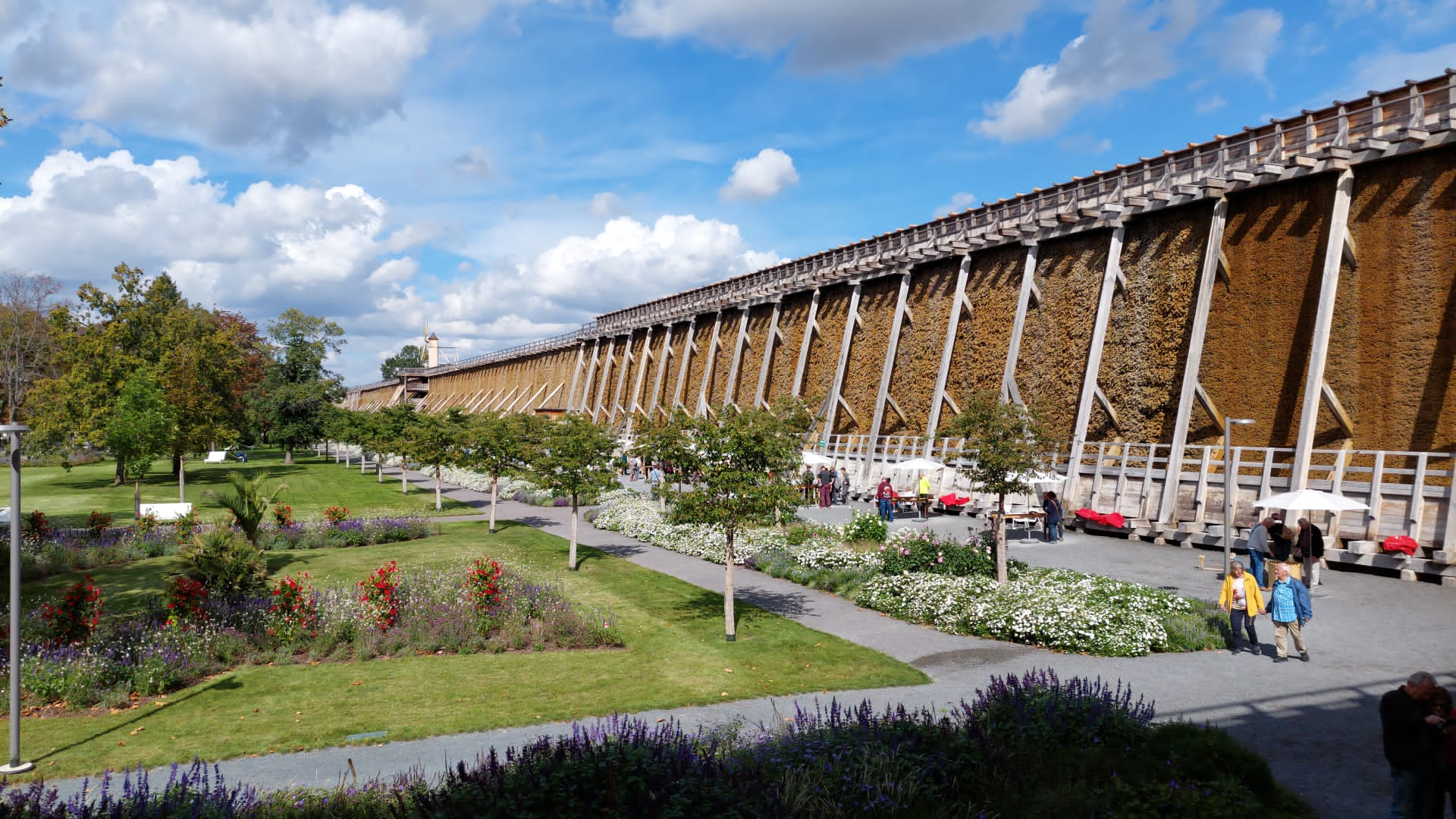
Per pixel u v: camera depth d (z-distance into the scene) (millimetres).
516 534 32875
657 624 17359
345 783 9031
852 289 44594
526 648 15719
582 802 6938
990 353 35906
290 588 16172
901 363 41031
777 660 14430
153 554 27875
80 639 14641
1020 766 8266
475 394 111625
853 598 19188
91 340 48094
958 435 19312
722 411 16719
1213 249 26297
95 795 8977
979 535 23391
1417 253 22000
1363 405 22875
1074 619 14797
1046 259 33688
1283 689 11695
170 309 55594
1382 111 23172
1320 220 24312
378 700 12500
